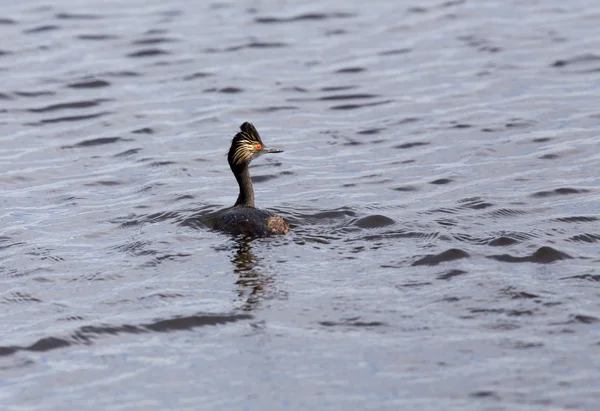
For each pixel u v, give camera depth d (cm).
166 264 1540
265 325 1321
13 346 1295
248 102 2628
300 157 2209
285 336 1291
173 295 1427
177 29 3303
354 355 1234
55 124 2502
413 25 3288
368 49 3061
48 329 1340
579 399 1113
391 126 2405
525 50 2959
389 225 1681
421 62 2909
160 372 1222
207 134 2394
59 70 2911
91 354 1278
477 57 2923
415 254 1528
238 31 3272
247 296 1408
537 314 1311
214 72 2877
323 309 1357
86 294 1457
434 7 3500
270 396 1152
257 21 3388
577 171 2002
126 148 2314
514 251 1526
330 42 3139
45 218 1838
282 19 3406
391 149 2242
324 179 2036
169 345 1291
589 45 2964
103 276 1512
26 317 1387
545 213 1736
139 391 1180
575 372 1167
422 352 1233
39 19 3441
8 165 2208
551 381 1152
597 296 1355
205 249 1584
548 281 1409
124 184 2050
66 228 1769
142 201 1909
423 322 1308
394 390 1150
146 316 1365
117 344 1302
